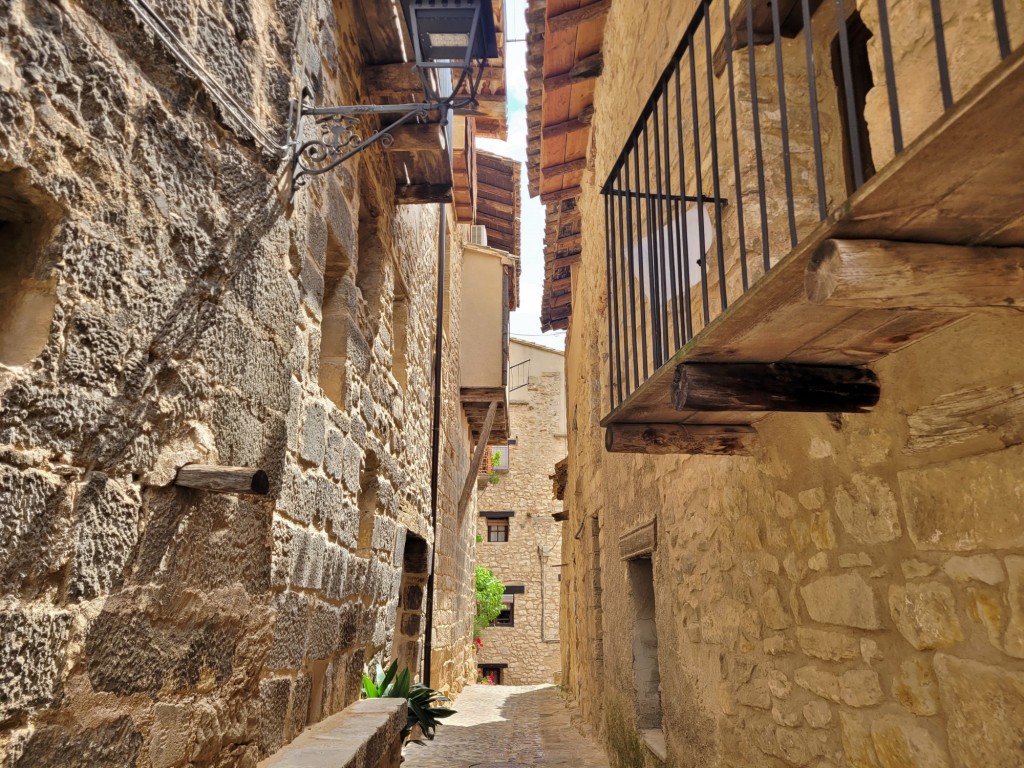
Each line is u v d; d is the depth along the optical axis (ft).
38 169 4.91
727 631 10.23
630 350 15.24
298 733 10.37
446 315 32.63
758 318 5.56
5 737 4.54
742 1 9.53
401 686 15.94
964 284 4.33
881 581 6.68
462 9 10.27
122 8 5.72
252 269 7.71
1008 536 5.19
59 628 4.97
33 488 4.78
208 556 6.90
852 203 4.02
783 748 8.50
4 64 4.62
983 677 5.43
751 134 9.40
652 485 14.75
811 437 7.86
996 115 3.25
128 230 5.79
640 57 14.69
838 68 9.21
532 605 74.02
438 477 27.86
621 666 18.45
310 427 10.76
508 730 26.45
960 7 5.93
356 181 13.61
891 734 6.50
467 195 26.00
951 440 5.74
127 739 5.66
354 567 13.48
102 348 5.47
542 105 22.44
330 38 11.53
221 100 7.14
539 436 77.82
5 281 5.13
